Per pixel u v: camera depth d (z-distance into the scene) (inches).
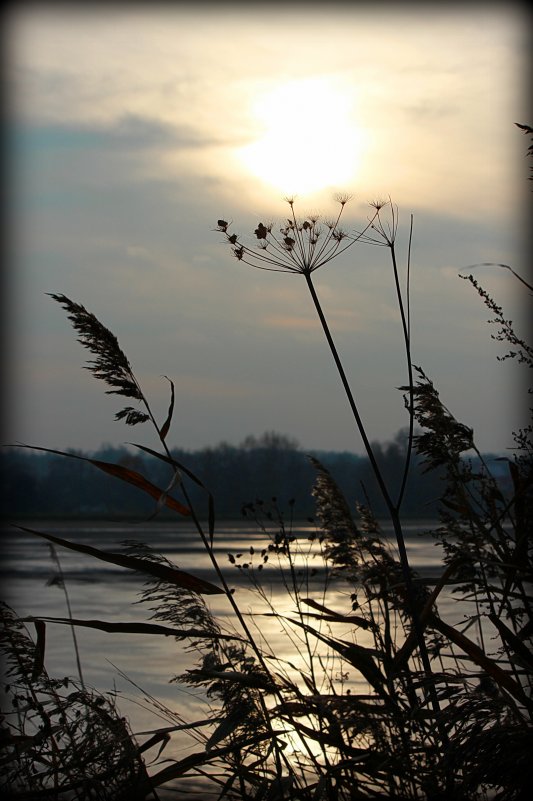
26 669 129.2
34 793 119.4
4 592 1001.5
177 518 5354.3
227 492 4042.8
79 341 123.4
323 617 131.4
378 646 134.8
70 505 6190.9
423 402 130.3
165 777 120.0
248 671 123.9
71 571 1416.1
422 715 118.1
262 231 133.6
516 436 130.7
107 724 125.6
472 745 106.6
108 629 122.3
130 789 119.3
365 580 133.3
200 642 127.3
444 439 129.5
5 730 125.2
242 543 2356.1
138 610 811.4
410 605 126.4
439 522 130.7
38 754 127.3
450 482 130.7
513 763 104.9
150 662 469.1
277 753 121.8
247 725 120.5
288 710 122.0
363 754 119.8
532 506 125.3
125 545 124.1
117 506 5994.1
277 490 3722.9
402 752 117.1
